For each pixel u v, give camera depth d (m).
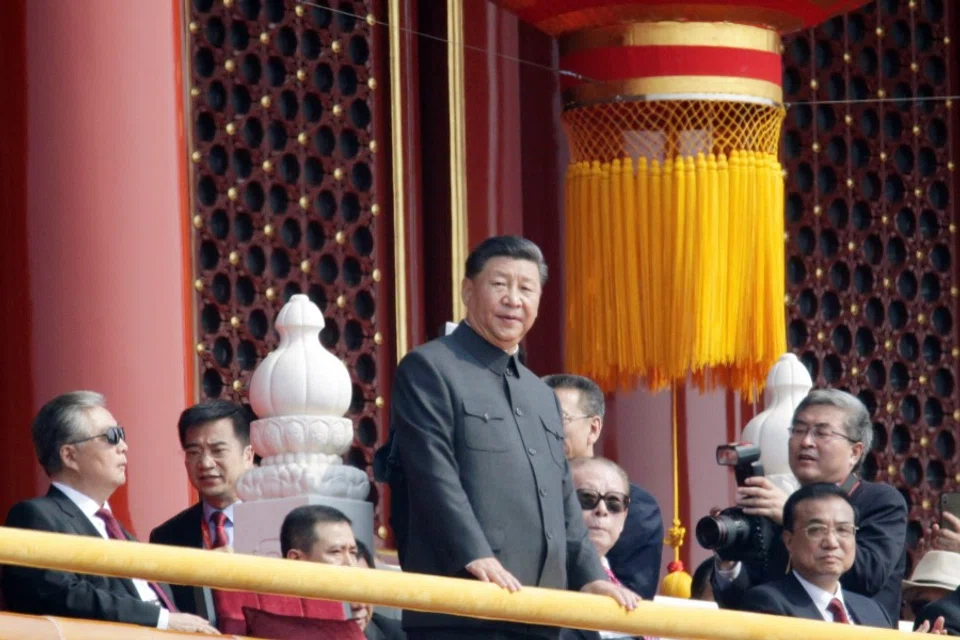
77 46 34.59
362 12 40.94
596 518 27.88
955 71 45.59
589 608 24.36
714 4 35.94
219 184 39.47
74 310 34.19
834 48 44.84
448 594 23.53
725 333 36.19
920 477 44.75
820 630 26.25
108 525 27.59
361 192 40.78
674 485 39.97
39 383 34.00
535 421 24.86
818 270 44.47
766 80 36.69
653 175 36.22
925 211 45.28
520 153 41.91
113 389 34.06
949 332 45.22
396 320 40.72
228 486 29.56
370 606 27.05
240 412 29.84
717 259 36.09
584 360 36.56
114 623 24.52
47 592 25.69
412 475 24.20
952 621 29.25
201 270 39.19
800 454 30.25
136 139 34.69
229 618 26.59
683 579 36.56
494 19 41.88
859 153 45.03
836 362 44.50
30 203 34.28
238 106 39.81
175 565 23.12
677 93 36.12
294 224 40.09
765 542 29.14
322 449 28.34
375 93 41.00
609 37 36.34
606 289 36.34
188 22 39.38
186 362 34.88
